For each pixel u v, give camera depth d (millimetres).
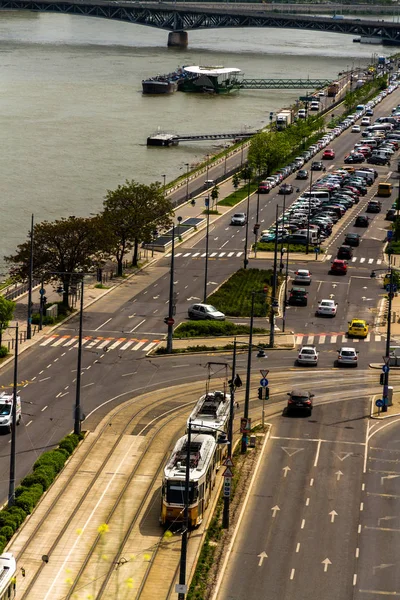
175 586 156500
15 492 189875
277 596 158875
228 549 172875
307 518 185875
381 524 184500
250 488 197625
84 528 179125
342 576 165500
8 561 155750
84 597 155500
